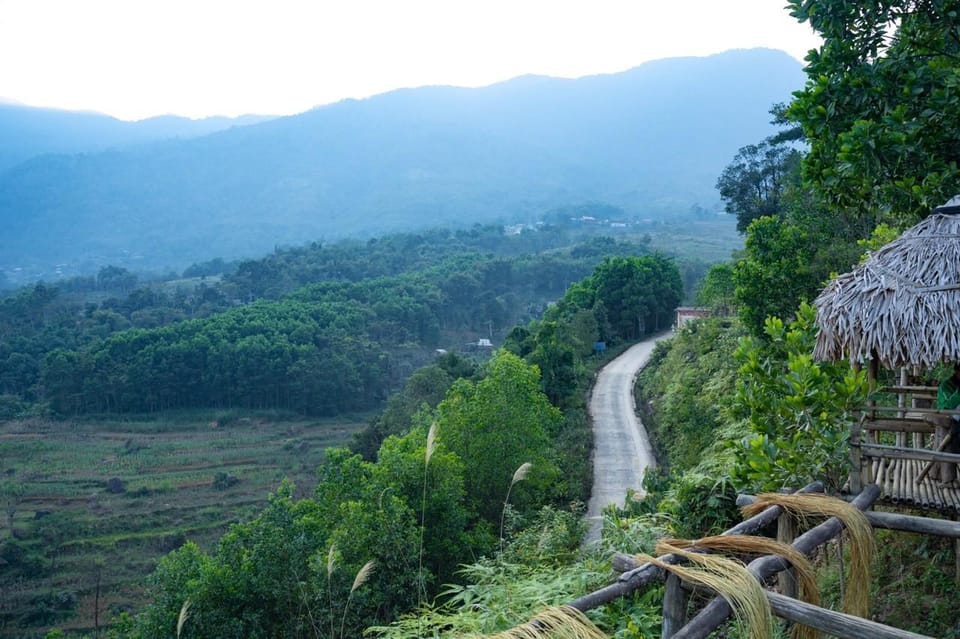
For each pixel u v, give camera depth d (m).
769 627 2.97
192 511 45.03
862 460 4.66
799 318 6.27
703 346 25.38
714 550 3.59
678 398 23.14
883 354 4.16
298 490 47.38
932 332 3.98
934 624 4.80
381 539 13.19
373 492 14.26
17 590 35.31
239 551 13.91
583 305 50.44
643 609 4.92
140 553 39.78
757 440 5.37
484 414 19.70
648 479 10.94
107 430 61.38
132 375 64.56
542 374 30.23
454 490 16.42
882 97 6.85
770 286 16.52
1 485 48.22
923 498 4.61
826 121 7.08
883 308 4.23
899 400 5.88
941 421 4.78
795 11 7.44
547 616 2.89
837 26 7.11
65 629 32.25
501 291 101.44
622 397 31.59
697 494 7.34
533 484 19.38
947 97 6.31
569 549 9.75
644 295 50.38
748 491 5.80
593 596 3.07
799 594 3.88
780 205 30.05
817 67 7.36
